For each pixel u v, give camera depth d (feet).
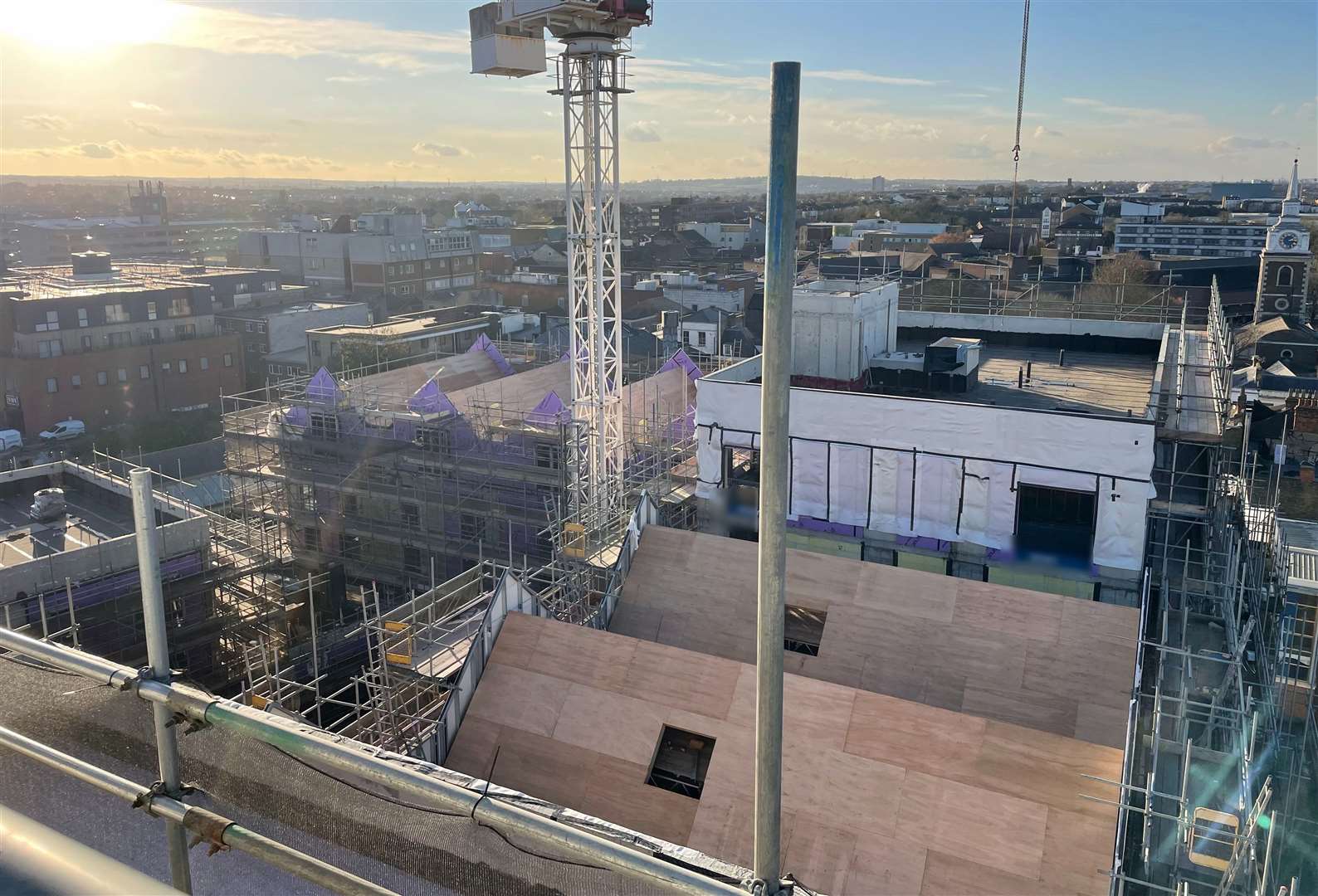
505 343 318.24
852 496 101.35
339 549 180.24
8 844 7.91
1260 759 89.30
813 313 128.77
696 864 20.44
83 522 157.99
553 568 108.27
